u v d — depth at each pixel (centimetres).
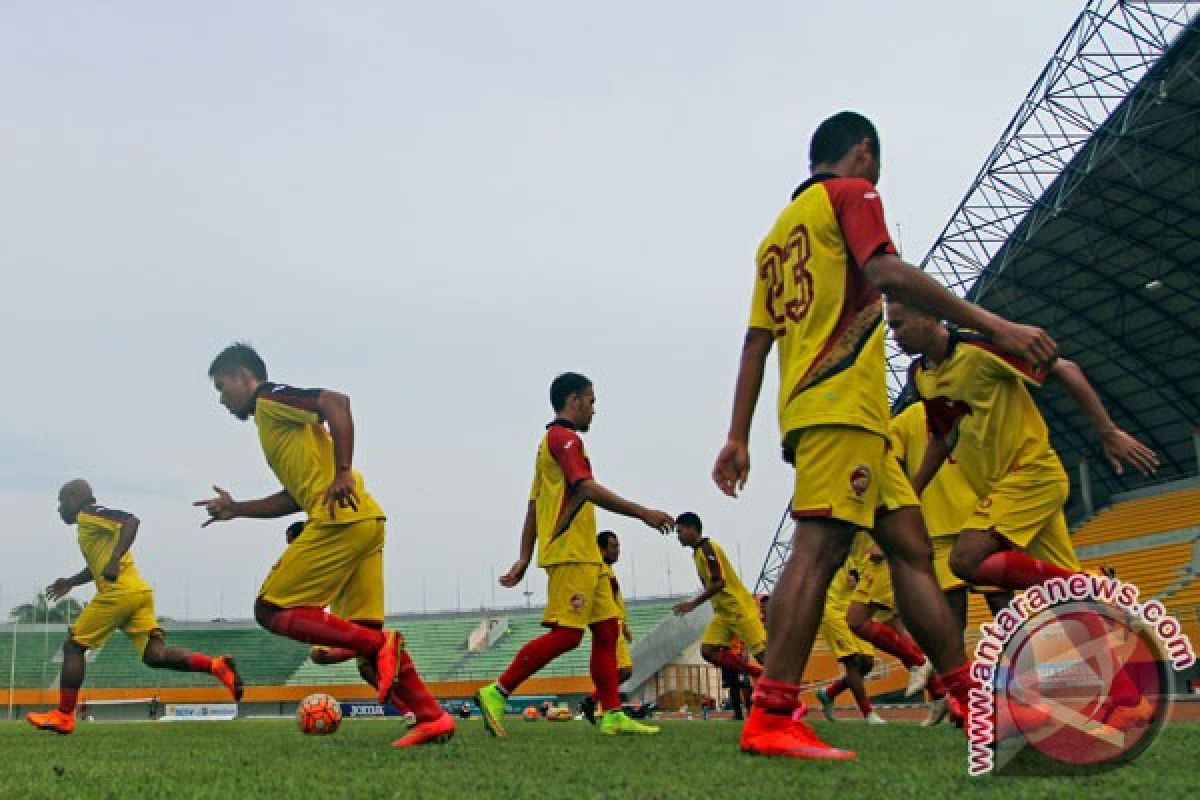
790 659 332
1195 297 3134
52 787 294
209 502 541
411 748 473
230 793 269
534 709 1770
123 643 4322
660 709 3400
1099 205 2759
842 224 335
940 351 502
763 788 252
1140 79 2145
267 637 4434
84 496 923
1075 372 480
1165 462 3950
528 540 719
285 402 503
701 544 981
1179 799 221
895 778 268
